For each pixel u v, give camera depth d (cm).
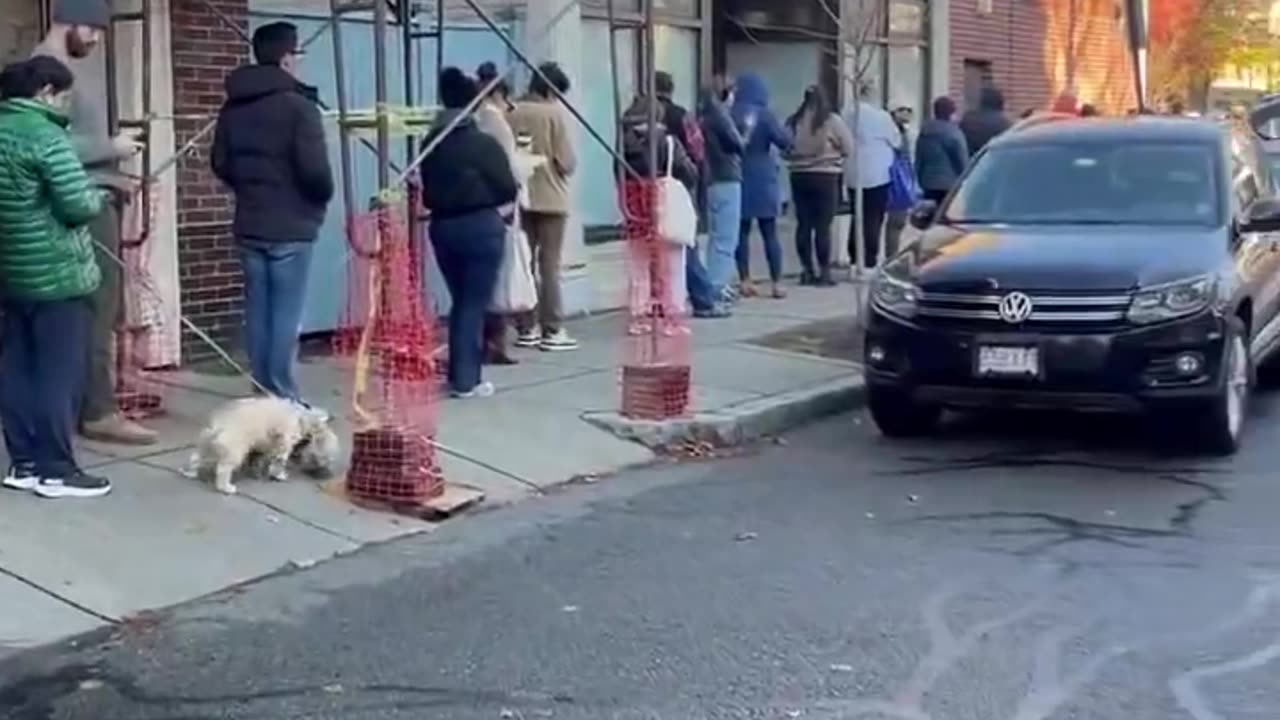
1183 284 902
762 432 1015
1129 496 851
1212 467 919
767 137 1491
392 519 792
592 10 1425
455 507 807
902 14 1906
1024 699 558
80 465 817
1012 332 907
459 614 657
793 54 1792
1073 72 2291
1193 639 618
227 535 744
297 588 694
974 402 929
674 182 1198
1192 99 2916
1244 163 1092
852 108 1545
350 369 1045
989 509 823
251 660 605
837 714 546
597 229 1430
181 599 676
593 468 909
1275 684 571
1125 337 892
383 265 826
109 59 947
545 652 610
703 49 1636
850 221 1650
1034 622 639
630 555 742
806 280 1628
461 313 1005
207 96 1072
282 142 873
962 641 617
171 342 1045
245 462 813
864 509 826
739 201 1412
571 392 1043
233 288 1100
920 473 909
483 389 1020
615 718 545
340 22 1048
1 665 600
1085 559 728
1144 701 556
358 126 856
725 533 780
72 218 748
